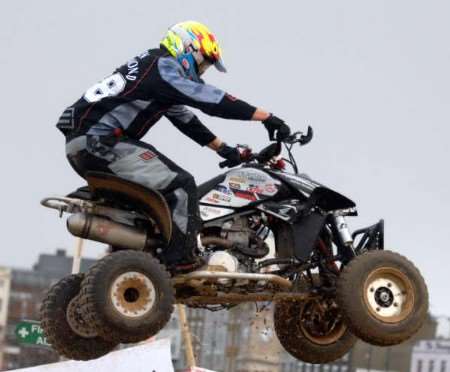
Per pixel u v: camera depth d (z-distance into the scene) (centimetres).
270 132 2322
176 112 2400
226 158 2405
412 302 2388
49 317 2278
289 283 2284
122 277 2173
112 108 2198
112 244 2228
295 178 2341
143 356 2873
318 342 2559
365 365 3862
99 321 2150
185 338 3105
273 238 2362
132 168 2200
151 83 2209
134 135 2222
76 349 2289
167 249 2234
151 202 2203
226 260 2247
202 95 2230
